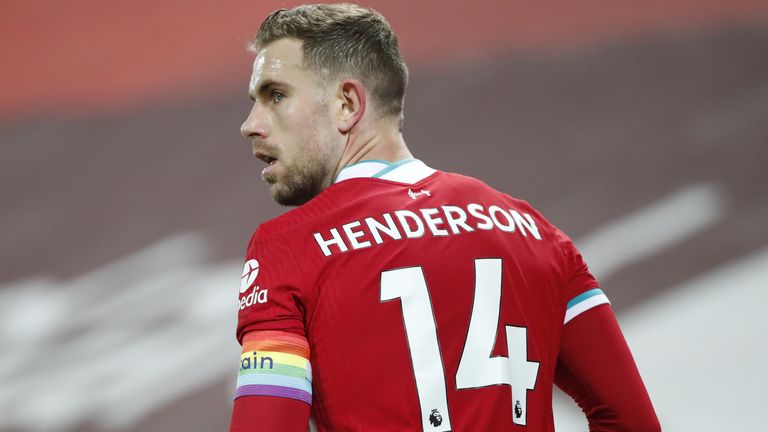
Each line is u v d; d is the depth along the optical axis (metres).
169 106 28.92
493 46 26.73
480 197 5.24
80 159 27.77
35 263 24.06
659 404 15.89
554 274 5.28
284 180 5.25
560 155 22.61
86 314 21.67
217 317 20.25
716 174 20.52
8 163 28.33
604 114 23.42
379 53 5.27
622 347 5.44
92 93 30.16
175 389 18.62
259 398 4.57
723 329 16.81
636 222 19.97
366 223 4.86
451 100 25.52
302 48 5.19
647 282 18.28
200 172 25.88
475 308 4.86
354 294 4.70
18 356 20.80
